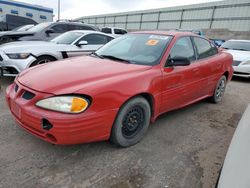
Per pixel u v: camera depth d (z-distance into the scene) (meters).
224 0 28.12
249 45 9.40
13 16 13.05
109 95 2.63
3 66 5.25
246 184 1.37
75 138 2.49
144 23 38.31
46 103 2.49
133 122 3.05
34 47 5.57
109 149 2.99
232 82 7.88
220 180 1.68
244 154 1.60
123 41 4.05
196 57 4.12
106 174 2.54
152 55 3.47
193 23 31.80
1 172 2.46
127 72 3.01
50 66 3.25
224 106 5.04
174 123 3.95
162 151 3.06
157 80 3.19
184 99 3.92
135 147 3.10
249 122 1.94
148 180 2.50
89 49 6.61
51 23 8.61
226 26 28.28
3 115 3.78
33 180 2.38
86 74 2.86
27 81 2.81
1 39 7.39
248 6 25.92
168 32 4.05
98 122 2.58
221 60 4.79
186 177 2.59
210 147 3.27
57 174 2.49
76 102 2.44
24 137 3.15
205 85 4.40
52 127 2.43
